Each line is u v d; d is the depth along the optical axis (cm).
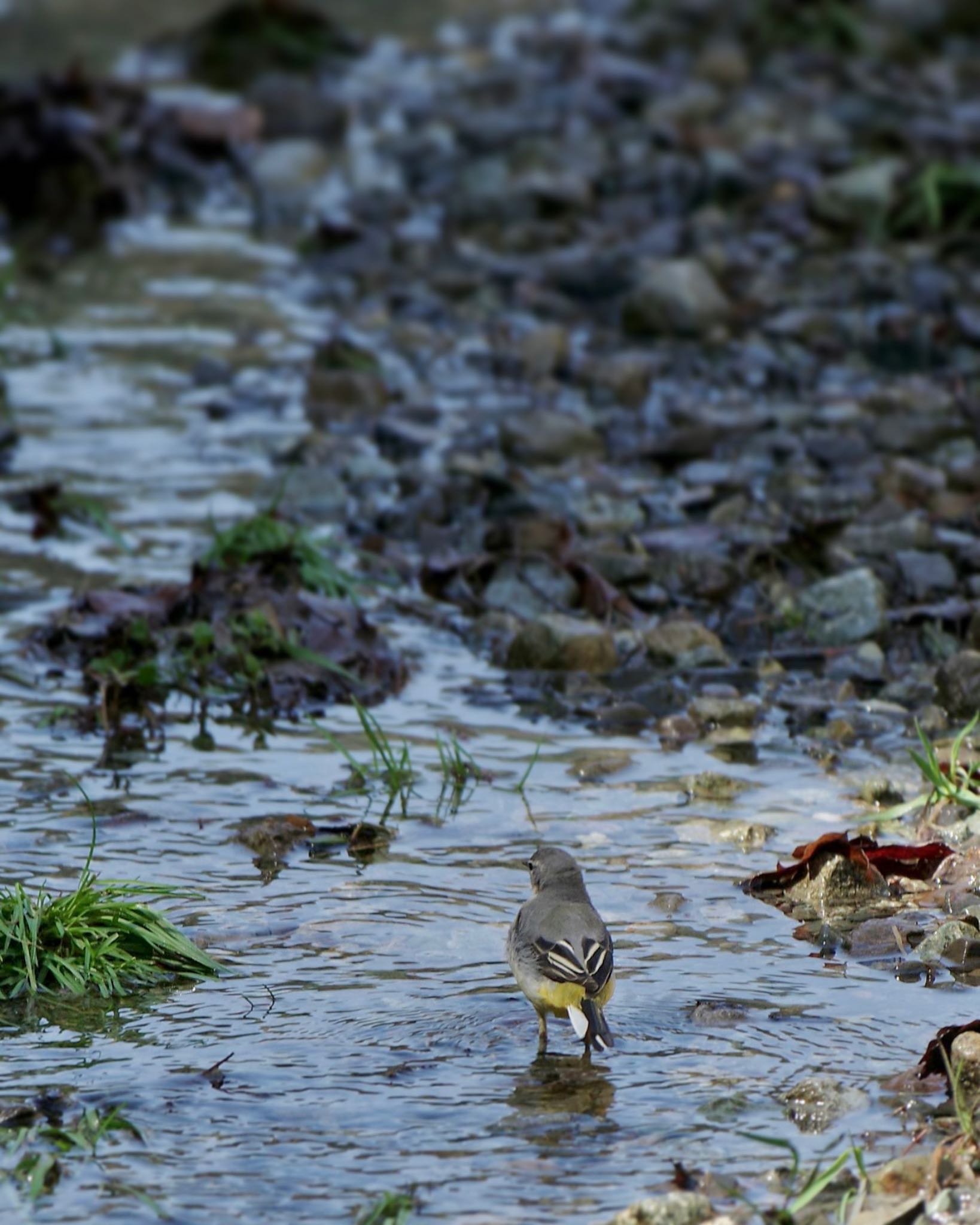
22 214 2469
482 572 1490
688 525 1576
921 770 1146
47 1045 874
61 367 1977
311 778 1181
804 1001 911
